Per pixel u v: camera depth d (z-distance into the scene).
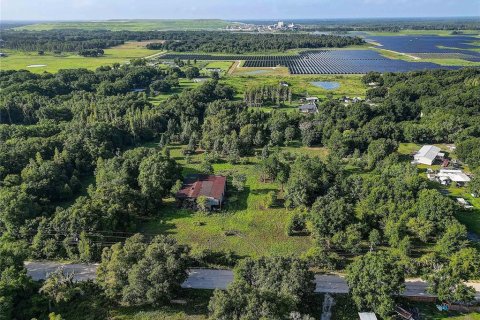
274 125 137.50
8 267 58.69
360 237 73.00
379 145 113.81
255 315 50.22
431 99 162.25
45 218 76.56
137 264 60.34
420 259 68.12
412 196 83.81
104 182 95.06
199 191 94.88
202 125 141.88
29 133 122.00
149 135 141.25
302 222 82.00
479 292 62.59
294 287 56.72
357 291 58.91
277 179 100.81
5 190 82.00
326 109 154.38
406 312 57.19
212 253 72.50
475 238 78.81
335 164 100.81
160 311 59.97
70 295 59.50
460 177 104.31
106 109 149.75
